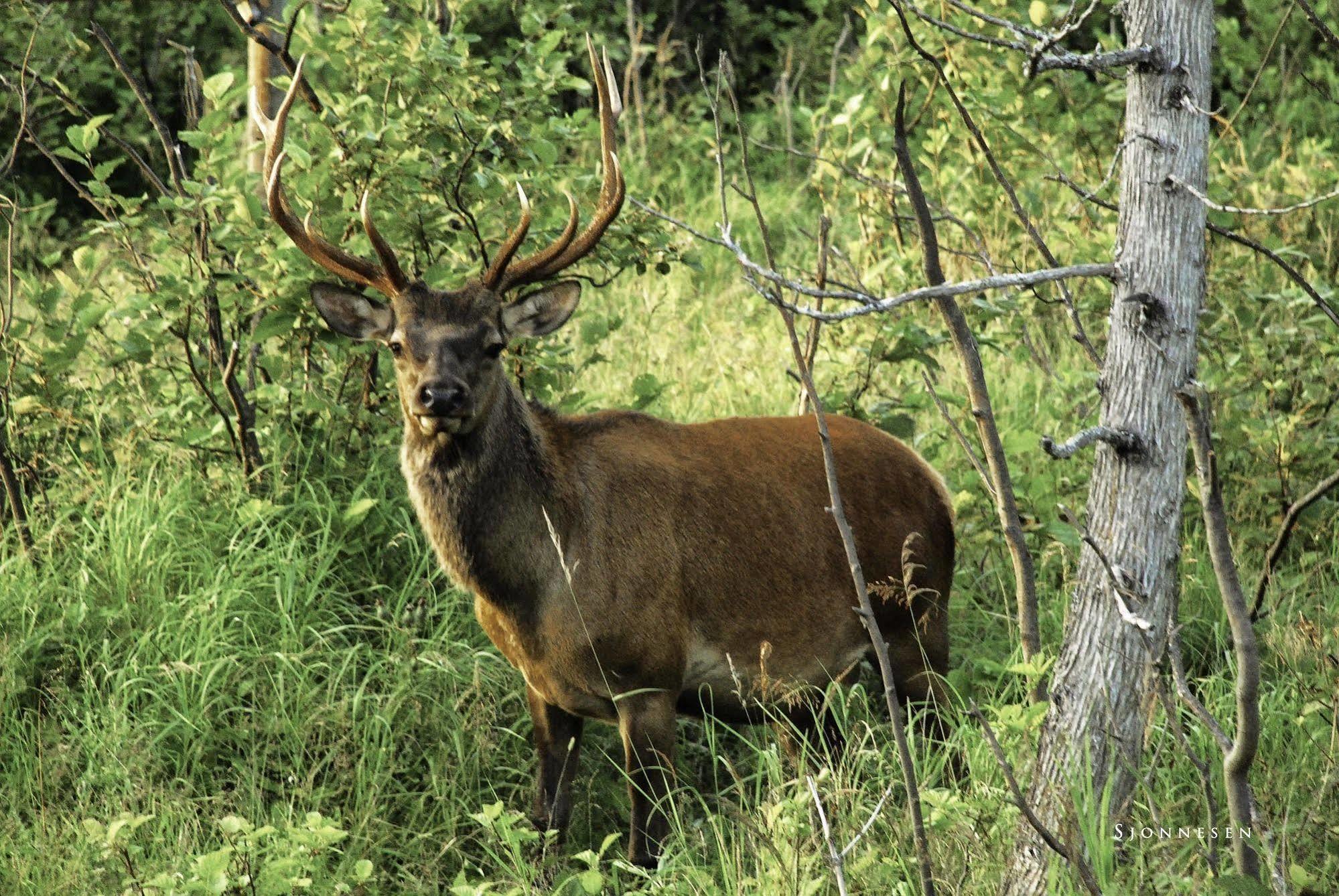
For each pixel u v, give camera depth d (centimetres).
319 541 1055
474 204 1144
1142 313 682
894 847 739
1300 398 1216
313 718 937
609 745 1015
